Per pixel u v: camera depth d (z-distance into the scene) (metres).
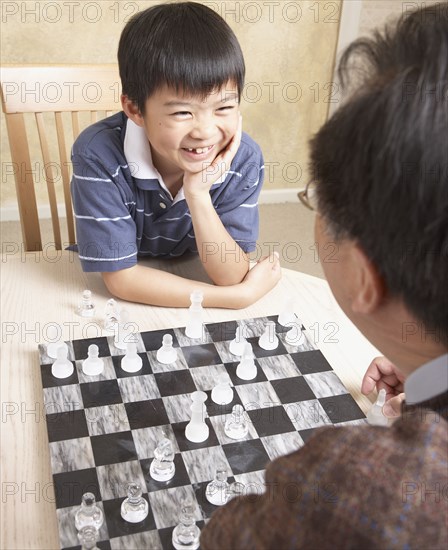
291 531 0.53
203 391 1.22
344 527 0.52
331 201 0.61
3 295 1.44
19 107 1.69
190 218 1.60
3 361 1.27
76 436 1.10
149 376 1.24
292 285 1.55
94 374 1.23
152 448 1.09
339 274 0.66
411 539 0.50
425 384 0.61
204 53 1.28
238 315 1.44
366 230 0.57
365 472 0.53
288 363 1.30
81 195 1.47
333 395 1.23
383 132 0.53
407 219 0.54
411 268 0.56
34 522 0.97
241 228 1.62
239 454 1.09
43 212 3.24
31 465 1.06
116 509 0.98
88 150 1.46
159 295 1.43
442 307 0.57
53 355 1.27
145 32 1.29
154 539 0.94
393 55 0.57
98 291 1.49
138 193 1.53
